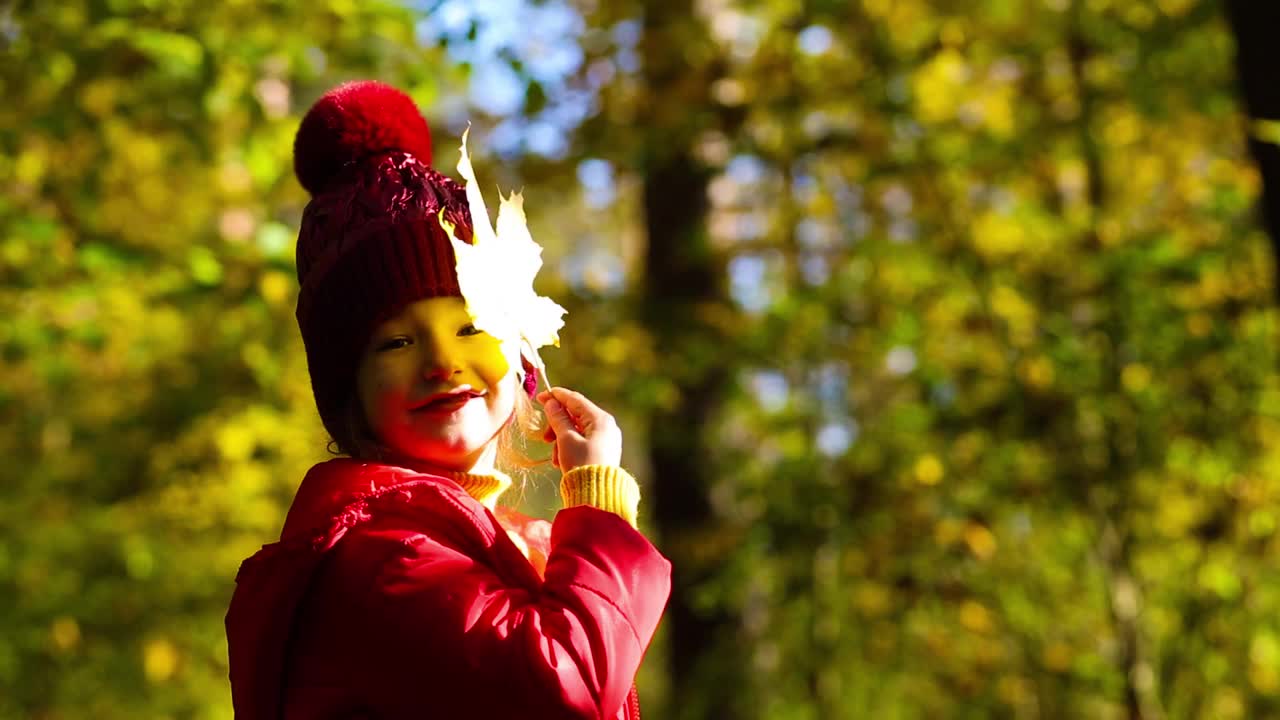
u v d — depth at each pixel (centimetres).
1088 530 725
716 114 792
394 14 586
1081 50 752
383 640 148
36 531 942
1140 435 700
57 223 605
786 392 862
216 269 578
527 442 187
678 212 867
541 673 144
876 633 768
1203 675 728
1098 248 719
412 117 171
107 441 969
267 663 154
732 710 823
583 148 799
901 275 785
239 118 620
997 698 757
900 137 763
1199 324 681
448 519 154
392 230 158
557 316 162
